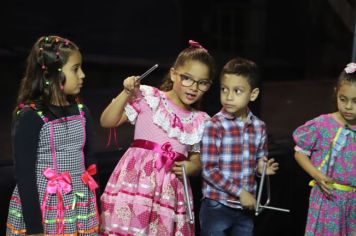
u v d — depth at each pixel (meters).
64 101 8.08
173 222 8.76
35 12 29.95
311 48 30.41
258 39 19.05
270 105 22.14
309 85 26.98
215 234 9.52
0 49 25.11
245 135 9.51
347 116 9.48
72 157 8.11
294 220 13.27
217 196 9.45
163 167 8.73
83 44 30.84
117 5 31.94
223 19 25.94
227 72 9.10
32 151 7.68
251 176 9.56
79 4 31.31
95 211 8.42
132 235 8.49
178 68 8.82
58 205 7.93
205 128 9.23
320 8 29.92
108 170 11.79
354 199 9.79
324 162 9.84
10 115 17.83
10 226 8.10
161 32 32.16
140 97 8.87
